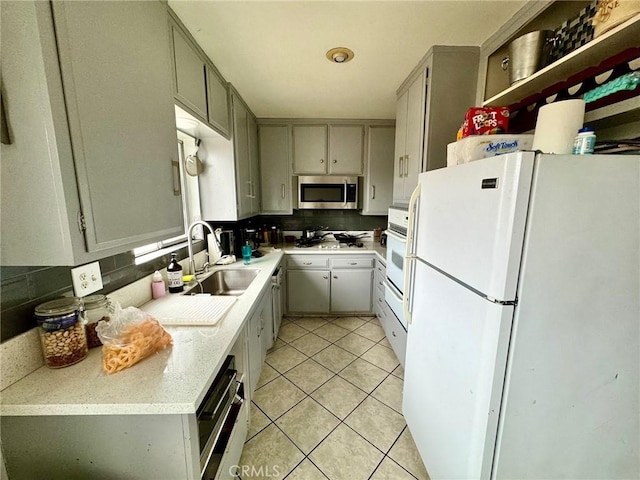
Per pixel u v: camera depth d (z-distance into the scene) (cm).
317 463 136
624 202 74
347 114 286
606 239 75
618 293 78
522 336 79
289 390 187
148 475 81
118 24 80
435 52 161
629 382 84
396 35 148
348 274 294
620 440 88
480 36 151
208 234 222
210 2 118
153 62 98
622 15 81
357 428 157
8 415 72
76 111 67
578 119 91
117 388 77
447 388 106
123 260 128
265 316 201
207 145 209
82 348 90
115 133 80
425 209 128
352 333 267
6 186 64
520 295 77
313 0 118
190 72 140
